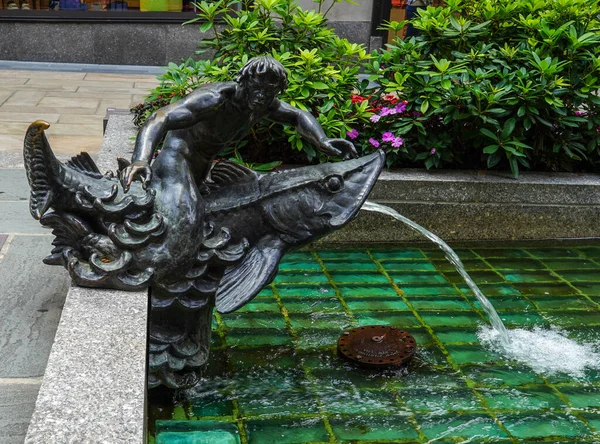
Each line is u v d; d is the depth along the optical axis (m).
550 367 3.70
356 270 4.86
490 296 4.52
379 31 11.98
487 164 5.51
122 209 2.89
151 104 6.04
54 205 2.95
